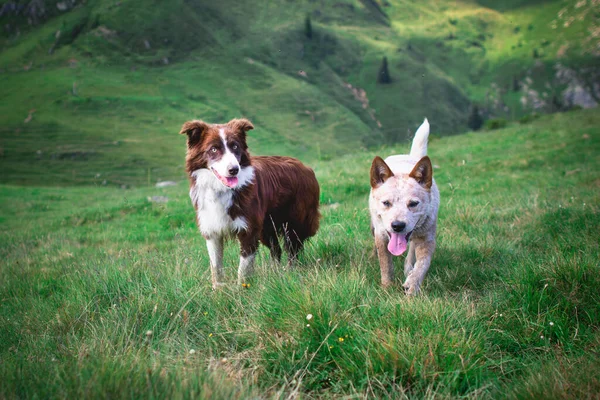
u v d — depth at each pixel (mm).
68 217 14188
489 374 3104
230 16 175875
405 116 149500
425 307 3650
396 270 5238
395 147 21734
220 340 3668
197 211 4926
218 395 2586
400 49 194875
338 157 23625
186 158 4887
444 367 3051
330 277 4180
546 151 16547
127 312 3996
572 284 3959
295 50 167000
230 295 4289
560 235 5781
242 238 4938
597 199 7566
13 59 136500
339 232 6566
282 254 6172
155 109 111688
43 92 113625
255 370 3240
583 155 14984
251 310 3916
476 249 5613
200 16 165375
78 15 152875
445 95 170875
